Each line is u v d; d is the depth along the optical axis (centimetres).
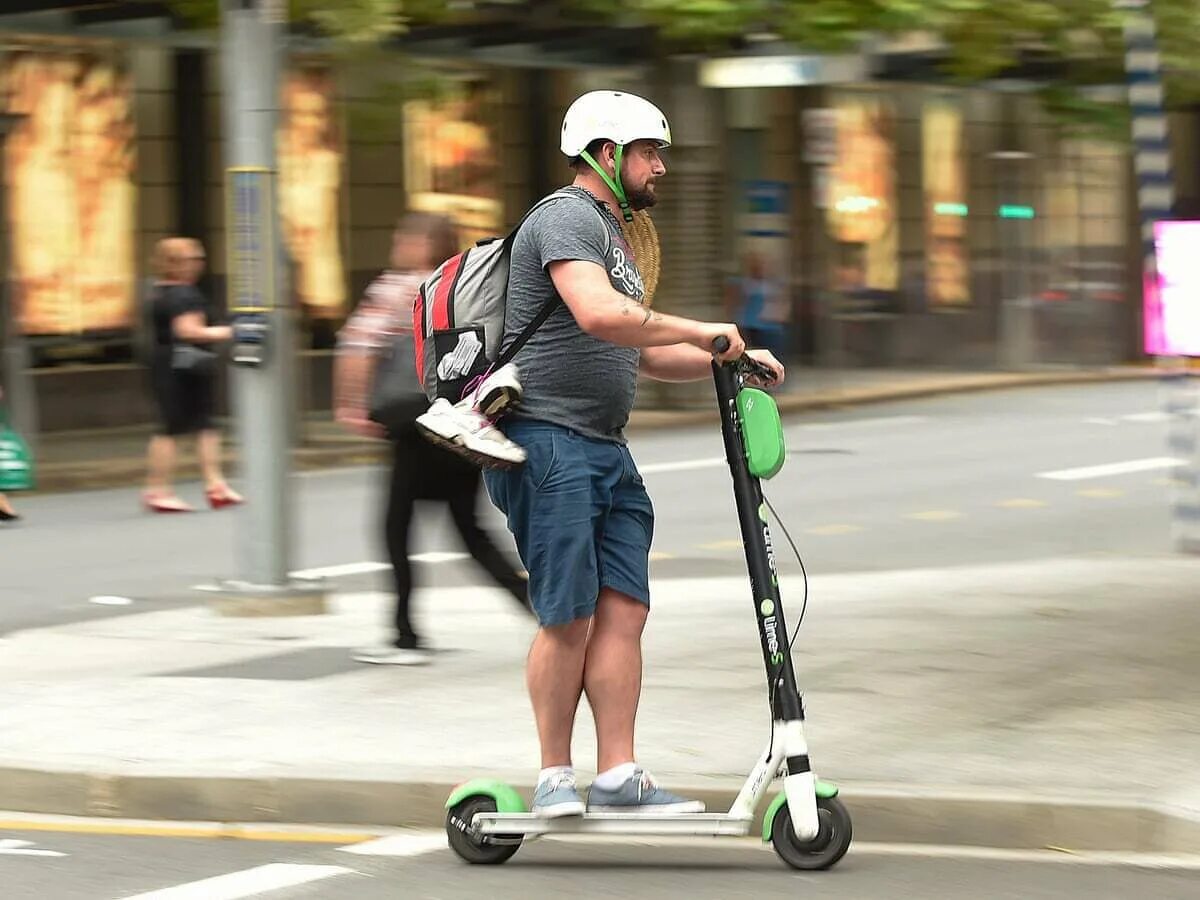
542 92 7575
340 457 5984
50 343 6419
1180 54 3559
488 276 1777
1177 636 2731
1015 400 7931
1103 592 3142
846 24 3203
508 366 1747
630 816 1762
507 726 2247
